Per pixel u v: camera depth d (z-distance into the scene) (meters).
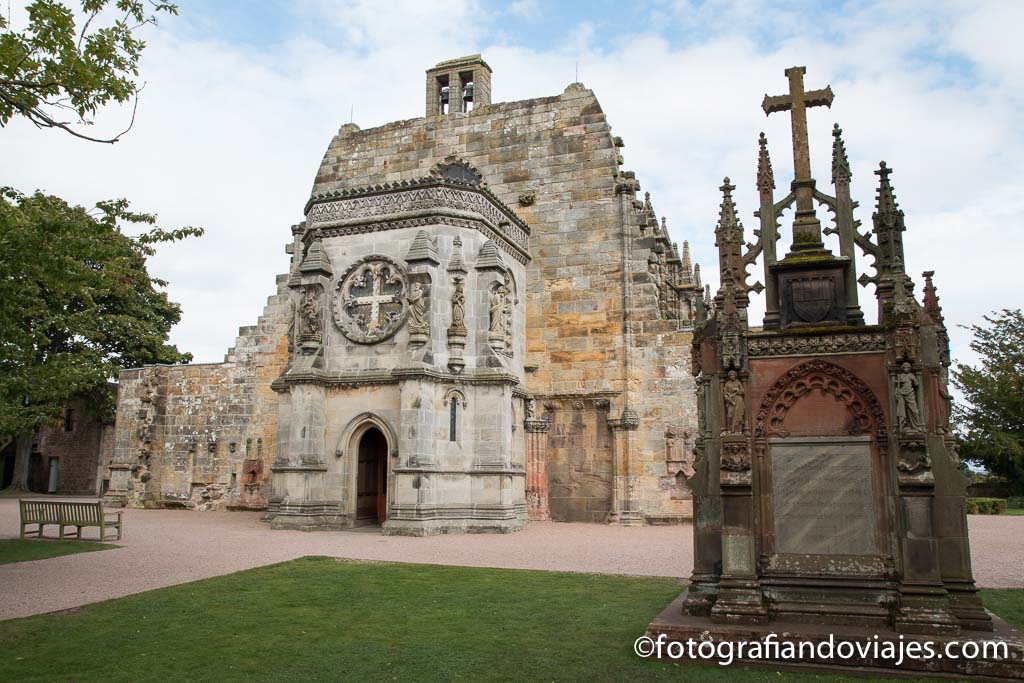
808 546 11.82
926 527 10.94
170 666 10.92
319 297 32.22
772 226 13.05
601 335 35.94
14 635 12.71
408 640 12.35
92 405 60.47
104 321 56.66
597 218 37.09
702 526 12.48
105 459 62.00
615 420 34.78
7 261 16.94
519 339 35.75
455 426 30.47
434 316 30.59
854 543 11.66
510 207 38.66
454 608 14.91
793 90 13.50
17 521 32.91
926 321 11.89
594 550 24.27
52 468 64.81
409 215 31.80
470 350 31.33
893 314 11.64
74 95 16.06
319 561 21.16
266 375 42.69
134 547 24.14
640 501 34.09
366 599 15.80
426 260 30.70
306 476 30.59
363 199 33.03
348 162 43.38
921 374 11.48
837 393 12.05
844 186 12.83
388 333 30.94
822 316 12.52
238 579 18.09
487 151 39.94
